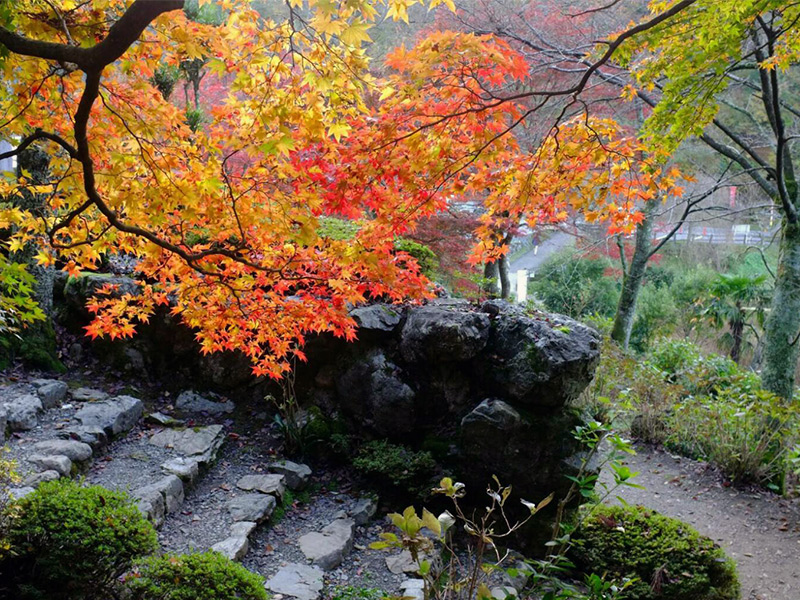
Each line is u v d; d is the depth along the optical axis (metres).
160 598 3.16
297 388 6.01
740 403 7.10
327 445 5.60
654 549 4.49
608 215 3.58
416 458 5.23
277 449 5.62
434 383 5.53
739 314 11.64
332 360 5.88
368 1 2.18
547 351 5.04
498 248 3.89
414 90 2.79
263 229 2.98
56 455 4.48
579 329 5.31
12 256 5.46
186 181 2.74
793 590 5.08
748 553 5.63
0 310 3.70
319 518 4.95
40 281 5.71
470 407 5.43
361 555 4.66
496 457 5.10
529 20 8.21
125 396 5.57
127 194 2.64
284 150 2.60
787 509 6.46
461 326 5.27
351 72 2.57
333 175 3.21
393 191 3.20
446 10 8.22
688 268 14.47
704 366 9.36
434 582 2.73
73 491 3.39
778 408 6.73
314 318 3.54
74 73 2.67
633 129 9.25
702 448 7.50
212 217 2.84
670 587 4.21
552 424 5.09
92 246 3.06
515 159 3.39
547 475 5.05
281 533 4.71
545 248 16.69
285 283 3.45
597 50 5.79
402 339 5.59
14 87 2.59
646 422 8.06
